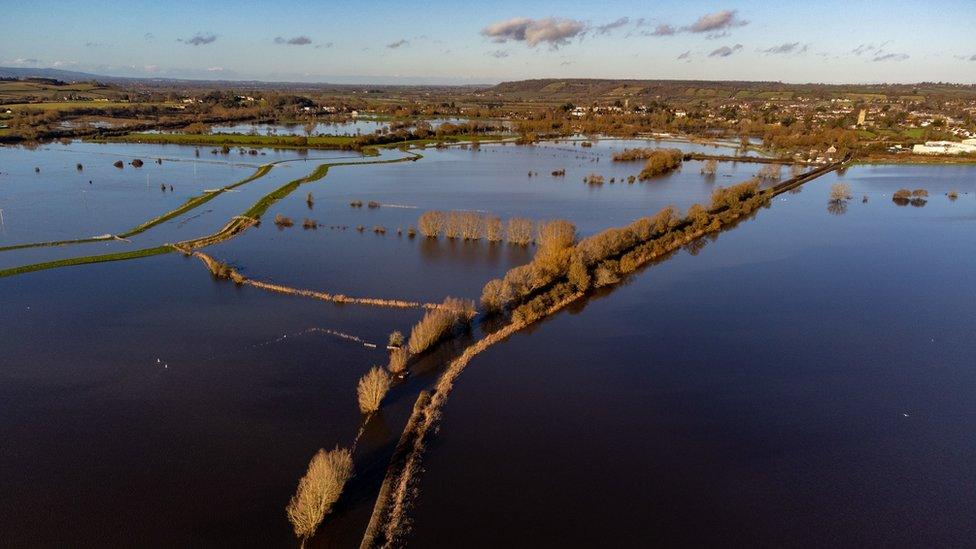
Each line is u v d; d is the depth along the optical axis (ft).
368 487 181.88
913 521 178.29
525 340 279.49
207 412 214.48
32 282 331.36
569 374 250.78
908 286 358.23
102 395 223.71
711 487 188.96
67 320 284.61
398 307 306.14
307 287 331.77
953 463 203.00
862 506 183.62
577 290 333.83
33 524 164.25
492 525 169.27
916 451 208.74
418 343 256.32
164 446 196.24
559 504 178.60
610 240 379.96
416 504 175.63
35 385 229.04
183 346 261.03
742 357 269.44
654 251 404.98
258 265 367.86
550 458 198.49
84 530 162.61
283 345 263.90
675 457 201.98
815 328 299.58
